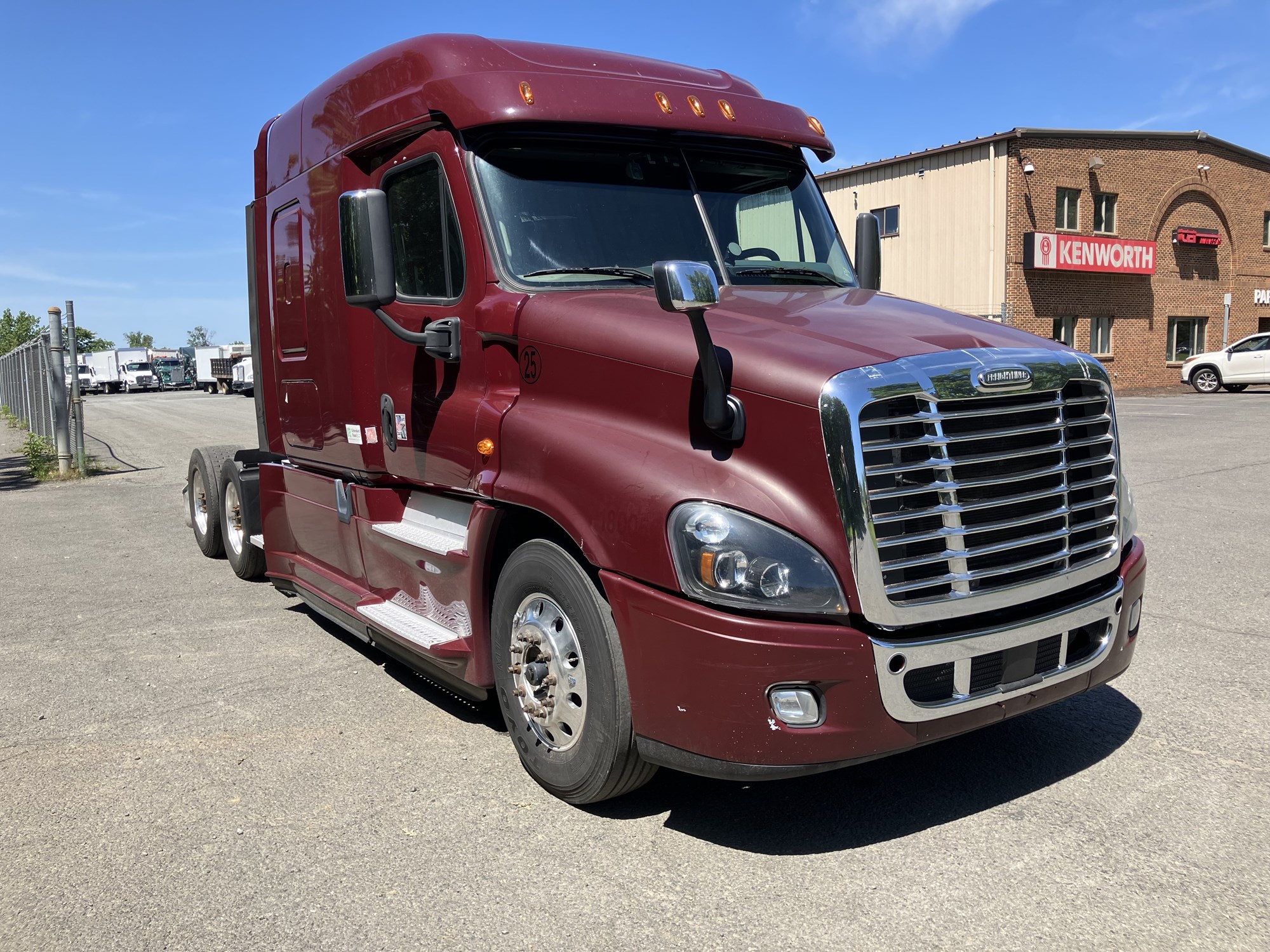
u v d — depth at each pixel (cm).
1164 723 443
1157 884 315
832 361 318
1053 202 2994
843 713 311
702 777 408
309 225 564
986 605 329
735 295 411
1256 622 587
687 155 463
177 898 322
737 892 319
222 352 5775
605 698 350
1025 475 337
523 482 381
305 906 315
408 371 469
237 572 781
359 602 521
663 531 323
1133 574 385
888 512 311
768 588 308
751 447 324
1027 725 446
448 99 430
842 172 3353
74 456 1622
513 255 414
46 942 299
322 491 578
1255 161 3419
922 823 361
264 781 409
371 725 470
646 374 350
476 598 417
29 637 625
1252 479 1109
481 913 309
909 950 285
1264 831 347
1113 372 3186
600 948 290
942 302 3088
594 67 463
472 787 400
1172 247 3266
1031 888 315
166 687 527
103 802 393
